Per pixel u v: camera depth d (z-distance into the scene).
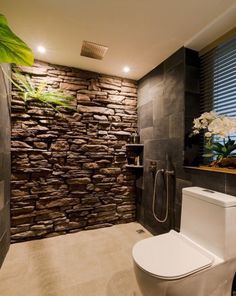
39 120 2.28
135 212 2.82
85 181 2.52
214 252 1.30
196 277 1.13
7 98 1.94
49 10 1.46
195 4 1.39
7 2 1.38
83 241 2.25
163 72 2.24
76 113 2.47
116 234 2.43
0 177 1.71
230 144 1.59
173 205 2.04
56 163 2.37
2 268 1.74
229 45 1.70
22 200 2.21
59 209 2.39
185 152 1.89
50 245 2.15
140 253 1.28
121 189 2.74
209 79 1.89
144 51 2.04
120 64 2.34
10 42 1.17
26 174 2.23
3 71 1.79
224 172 1.48
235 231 1.27
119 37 1.81
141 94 2.72
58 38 1.83
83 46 1.97
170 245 1.38
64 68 2.41
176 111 2.00
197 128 1.75
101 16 1.52
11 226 2.16
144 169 2.62
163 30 1.69
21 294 1.45
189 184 1.82
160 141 2.27
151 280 1.10
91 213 2.57
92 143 2.56
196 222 1.46
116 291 1.49
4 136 1.83
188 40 1.83
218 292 1.24
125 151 2.75
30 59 1.32
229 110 1.70
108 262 1.86
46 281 1.59
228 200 1.28
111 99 2.67
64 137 2.41
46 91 2.31
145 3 1.38
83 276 1.66
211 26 1.61
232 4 1.38
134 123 2.81
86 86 2.52
